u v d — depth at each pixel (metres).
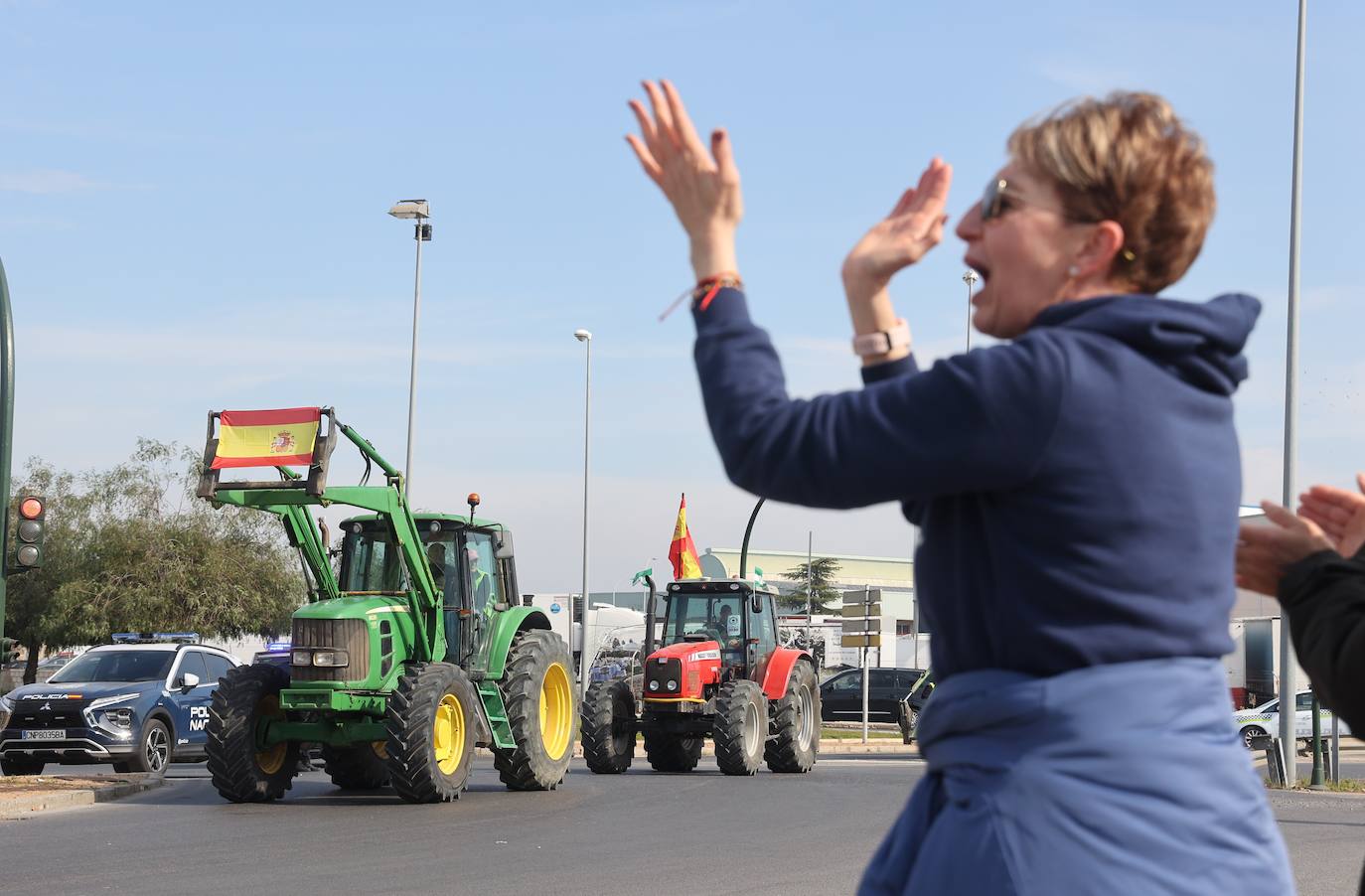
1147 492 1.83
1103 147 1.97
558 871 9.28
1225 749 1.87
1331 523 2.51
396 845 10.70
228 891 8.45
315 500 14.75
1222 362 1.94
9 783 15.85
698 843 10.84
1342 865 9.77
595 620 49.84
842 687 41.97
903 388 1.87
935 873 1.88
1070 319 1.92
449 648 15.78
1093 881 1.77
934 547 1.97
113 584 43.06
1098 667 1.83
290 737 14.99
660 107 2.12
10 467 15.51
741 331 2.02
